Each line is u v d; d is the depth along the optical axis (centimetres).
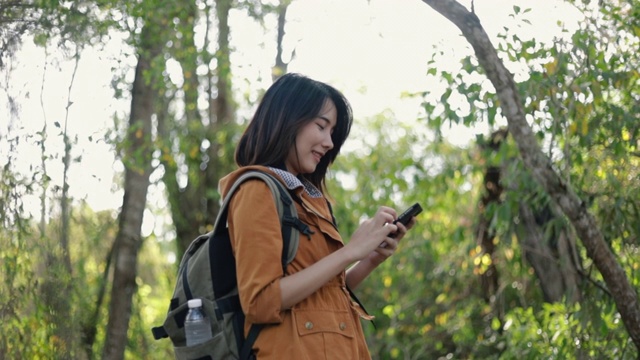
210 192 1005
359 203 970
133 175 835
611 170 570
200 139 1015
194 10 779
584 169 558
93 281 826
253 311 264
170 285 1046
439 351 1105
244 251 268
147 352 880
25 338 595
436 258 981
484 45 466
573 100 522
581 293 614
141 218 834
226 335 272
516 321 712
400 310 1089
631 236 569
